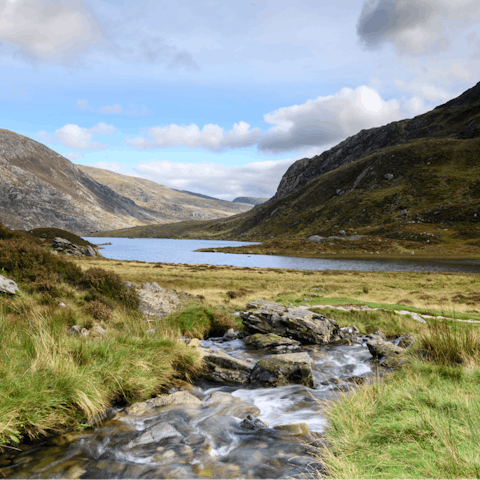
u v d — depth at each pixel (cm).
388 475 319
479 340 777
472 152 17900
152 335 909
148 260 9188
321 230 17438
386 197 17300
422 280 4741
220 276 4519
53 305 1095
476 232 11919
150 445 469
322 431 525
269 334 1309
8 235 1808
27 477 387
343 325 1658
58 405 518
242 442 485
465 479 285
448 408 443
